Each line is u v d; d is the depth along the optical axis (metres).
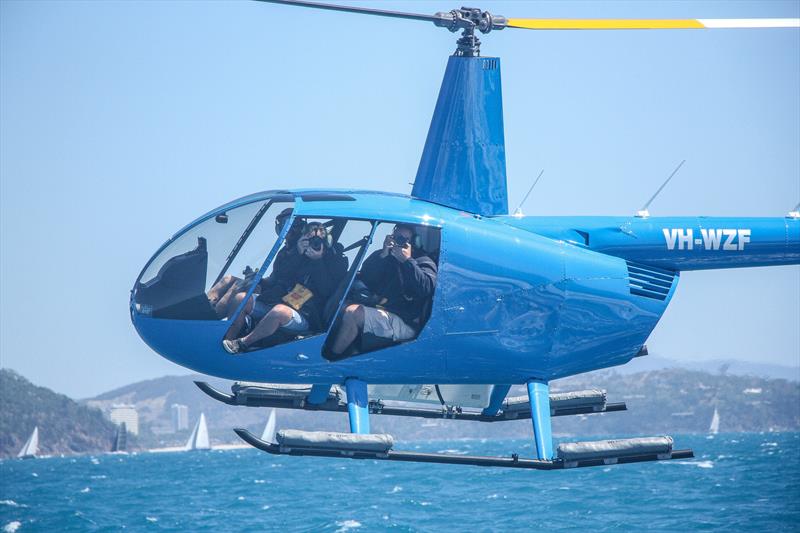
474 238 43.03
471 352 43.72
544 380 45.94
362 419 42.66
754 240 47.78
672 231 47.03
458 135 44.69
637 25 46.06
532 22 45.47
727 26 46.47
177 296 41.78
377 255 42.03
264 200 42.25
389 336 42.44
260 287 41.59
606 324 45.56
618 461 43.31
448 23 44.25
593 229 46.31
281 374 42.72
